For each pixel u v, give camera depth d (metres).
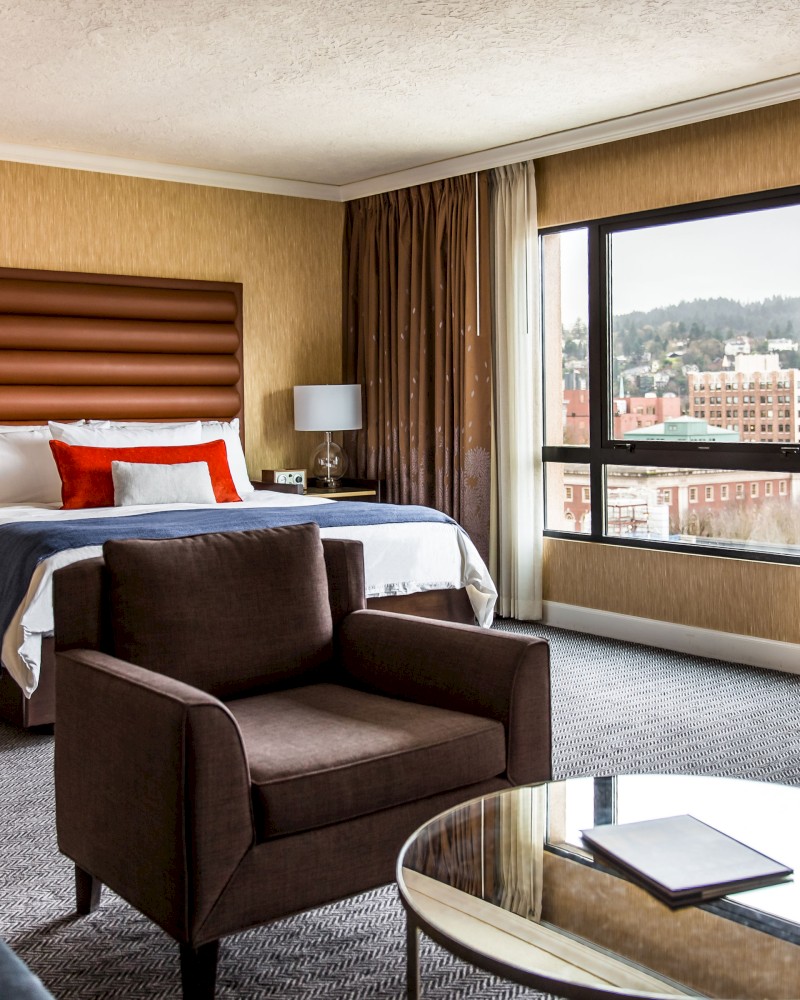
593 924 1.56
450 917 1.57
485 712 2.52
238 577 2.77
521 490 6.00
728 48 4.20
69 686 2.42
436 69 4.46
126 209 6.11
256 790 2.10
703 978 1.42
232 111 5.07
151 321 6.19
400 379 6.55
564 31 3.99
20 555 4.11
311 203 6.86
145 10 3.73
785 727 4.08
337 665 2.94
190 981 2.07
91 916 2.60
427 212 6.34
